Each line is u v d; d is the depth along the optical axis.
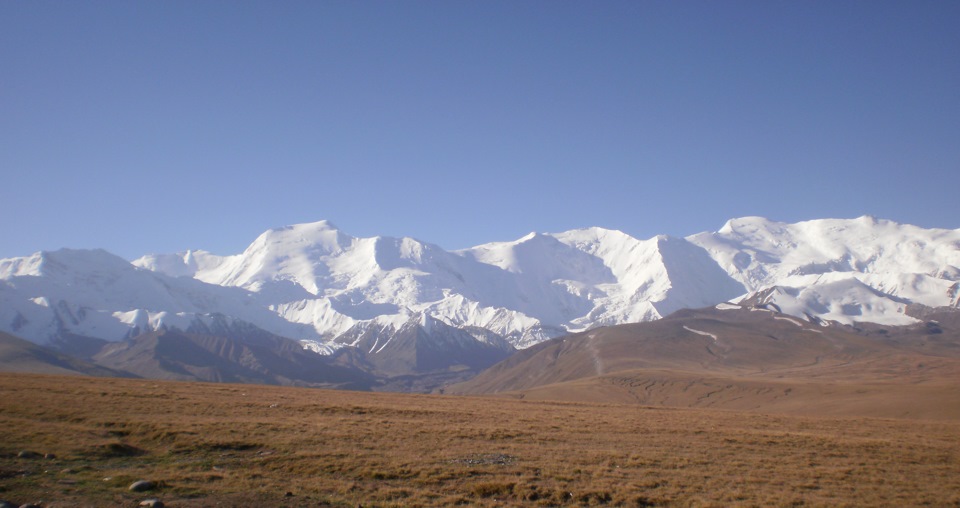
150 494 34.47
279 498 35.19
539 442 55.12
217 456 44.12
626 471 45.12
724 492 40.78
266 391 93.12
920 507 39.41
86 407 59.12
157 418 55.56
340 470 41.59
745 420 81.62
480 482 39.97
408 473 41.50
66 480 36.06
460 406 85.56
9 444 42.28
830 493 41.72
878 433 72.62
